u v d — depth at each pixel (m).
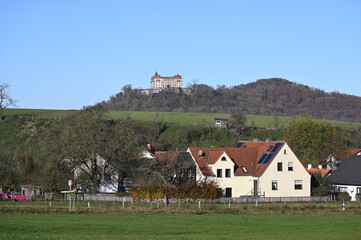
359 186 91.06
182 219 52.66
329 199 85.75
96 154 85.75
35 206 62.09
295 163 88.38
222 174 86.38
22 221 49.69
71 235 40.75
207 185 75.00
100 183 86.12
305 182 88.56
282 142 89.38
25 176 94.06
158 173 77.56
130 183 82.00
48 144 85.75
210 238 40.03
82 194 83.62
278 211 59.91
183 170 80.00
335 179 95.25
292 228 47.44
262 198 80.56
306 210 61.09
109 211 57.59
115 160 86.62
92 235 41.06
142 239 38.28
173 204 69.56
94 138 83.94
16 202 73.56
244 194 87.25
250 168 88.69
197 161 86.38
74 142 83.94
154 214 56.53
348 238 40.97
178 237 40.38
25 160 106.12
